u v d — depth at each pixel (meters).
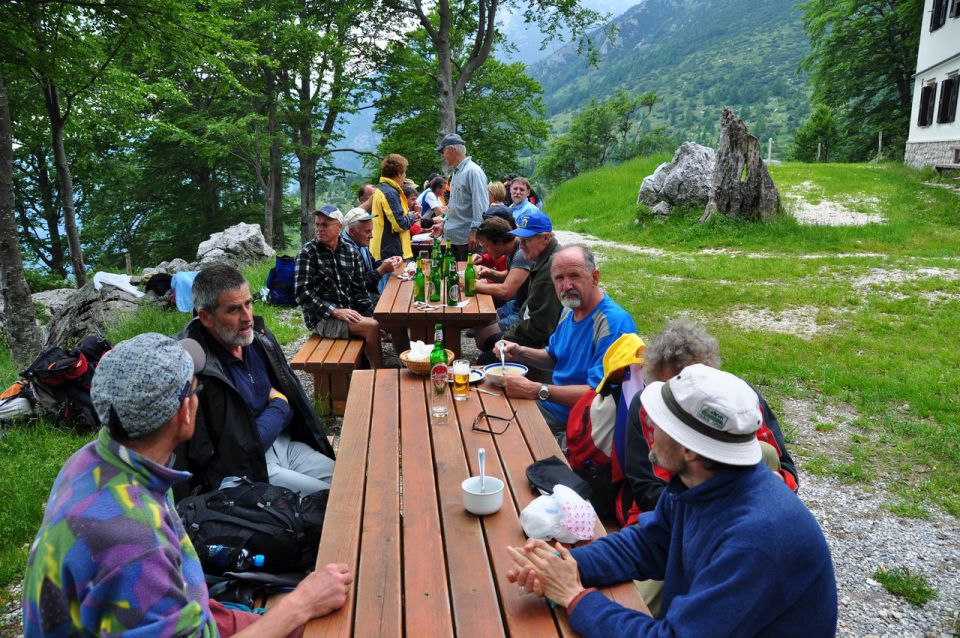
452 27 24.44
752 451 1.57
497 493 2.14
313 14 21.16
